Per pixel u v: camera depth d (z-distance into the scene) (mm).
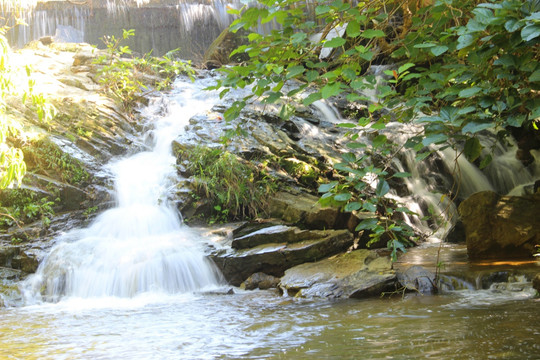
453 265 7848
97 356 4840
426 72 4852
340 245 8422
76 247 8656
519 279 6910
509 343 4535
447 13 4816
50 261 8383
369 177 10891
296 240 8516
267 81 4320
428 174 12273
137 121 12633
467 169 12664
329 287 7121
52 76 13703
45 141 10469
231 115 4574
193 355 4723
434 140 4180
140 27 19734
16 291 7867
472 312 5730
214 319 6113
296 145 11406
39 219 9617
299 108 13250
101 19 19453
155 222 9430
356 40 4742
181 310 6738
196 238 8969
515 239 8258
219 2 20484
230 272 8250
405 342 4746
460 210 8727
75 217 9750
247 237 8547
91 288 7996
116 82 13195
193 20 20094
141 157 11477
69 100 11883
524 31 3447
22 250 8656
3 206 9500
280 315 6133
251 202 9852
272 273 8227
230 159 10062
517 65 3908
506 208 8492
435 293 6926
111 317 6520
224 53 17750
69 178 10273
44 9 19000
